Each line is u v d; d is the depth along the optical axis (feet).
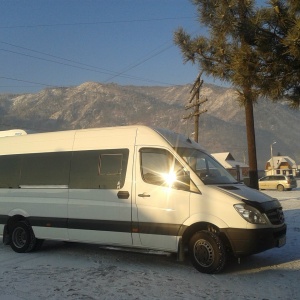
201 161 26.25
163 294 19.94
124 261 27.35
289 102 24.16
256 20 21.59
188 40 26.86
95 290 20.79
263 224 22.86
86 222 27.43
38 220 29.76
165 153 25.34
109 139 27.68
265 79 22.68
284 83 22.67
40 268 25.76
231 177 27.12
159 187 24.94
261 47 22.16
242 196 23.50
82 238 27.73
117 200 26.20
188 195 24.02
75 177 28.37
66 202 28.45
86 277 23.35
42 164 30.30
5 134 51.98
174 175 24.72
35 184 30.27
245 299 18.94
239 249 22.56
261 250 22.66
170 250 24.39
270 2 21.48
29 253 30.71
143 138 26.35
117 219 26.11
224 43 24.48
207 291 20.26
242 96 24.11
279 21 21.47
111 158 27.12
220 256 22.95
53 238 29.17
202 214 23.47
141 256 28.78
